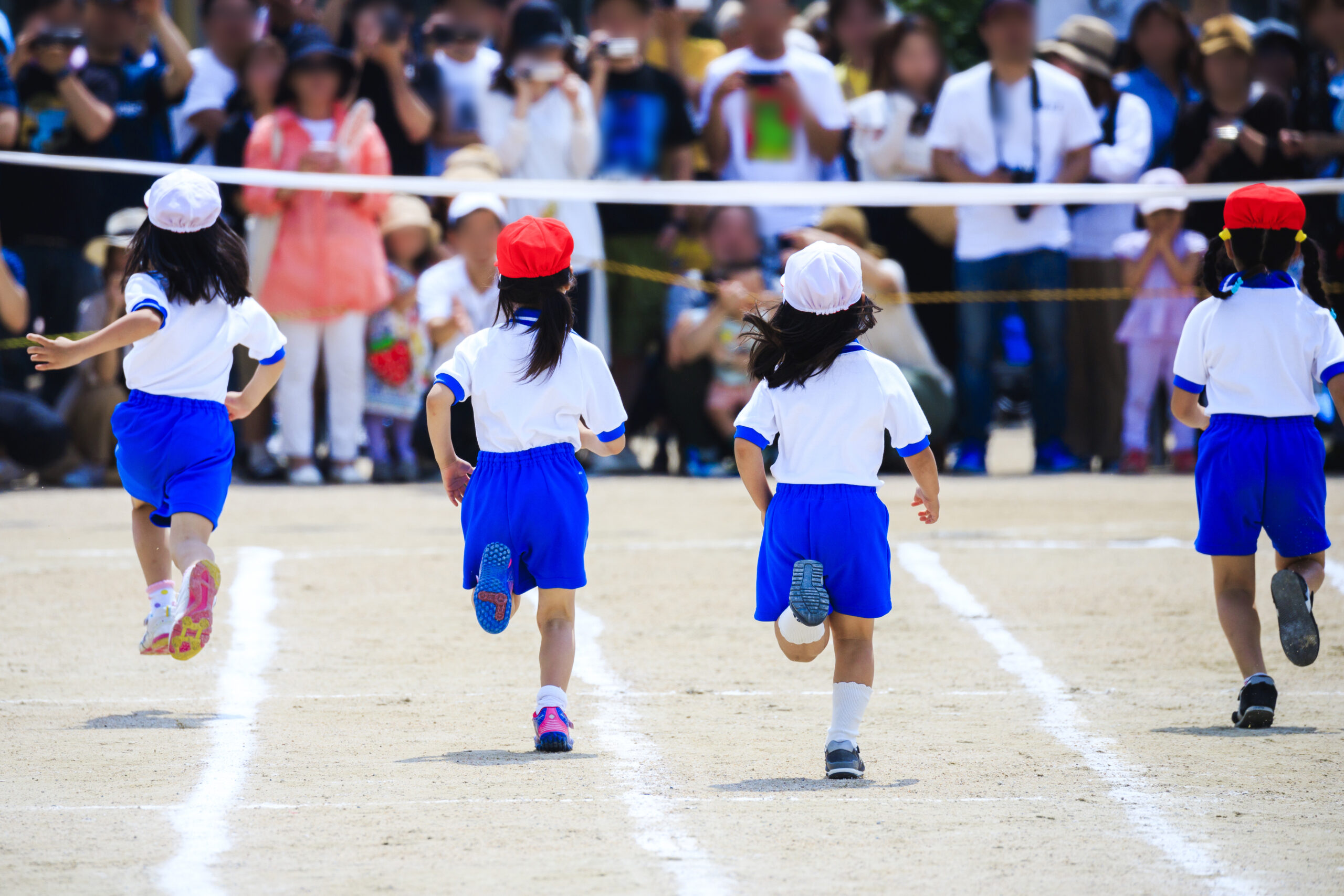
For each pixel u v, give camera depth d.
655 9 49.41
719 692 21.97
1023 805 15.80
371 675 23.09
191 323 20.67
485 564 18.30
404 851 14.05
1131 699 21.59
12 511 40.94
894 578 31.08
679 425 48.75
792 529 17.56
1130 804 15.84
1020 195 43.94
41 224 46.16
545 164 46.34
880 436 17.84
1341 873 13.42
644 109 46.75
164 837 14.58
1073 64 47.66
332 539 35.91
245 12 47.59
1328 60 48.50
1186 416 21.08
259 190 44.56
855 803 15.88
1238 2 66.75
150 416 20.47
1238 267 20.81
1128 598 29.00
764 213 47.81
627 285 48.16
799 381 17.70
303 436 46.78
